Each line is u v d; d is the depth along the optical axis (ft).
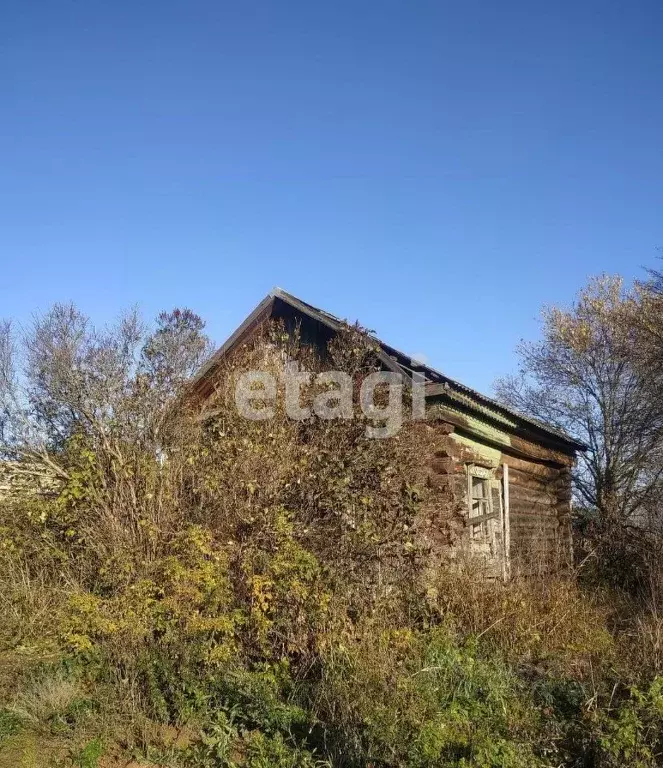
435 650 21.48
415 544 25.67
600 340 62.34
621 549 37.63
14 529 26.45
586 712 18.24
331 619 21.42
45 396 32.86
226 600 21.52
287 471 24.49
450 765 14.74
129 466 24.86
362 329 28.48
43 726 18.28
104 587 23.44
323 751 16.58
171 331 37.52
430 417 30.19
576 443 50.24
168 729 18.39
